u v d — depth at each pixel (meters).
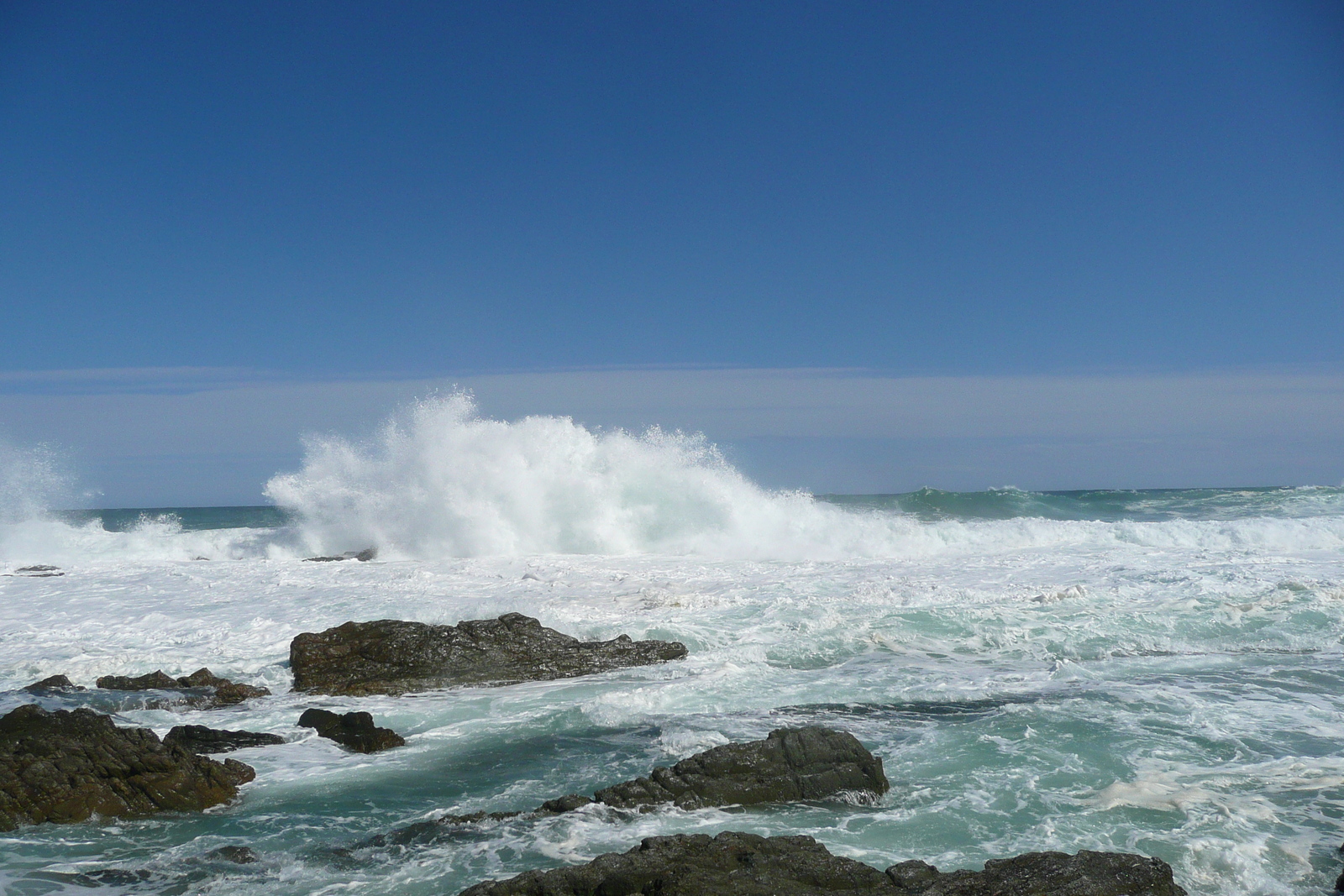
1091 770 7.18
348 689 10.24
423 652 11.07
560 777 7.38
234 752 8.15
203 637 12.84
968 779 6.99
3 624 13.89
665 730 8.47
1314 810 6.31
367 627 11.58
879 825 6.09
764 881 4.79
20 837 6.23
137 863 5.78
